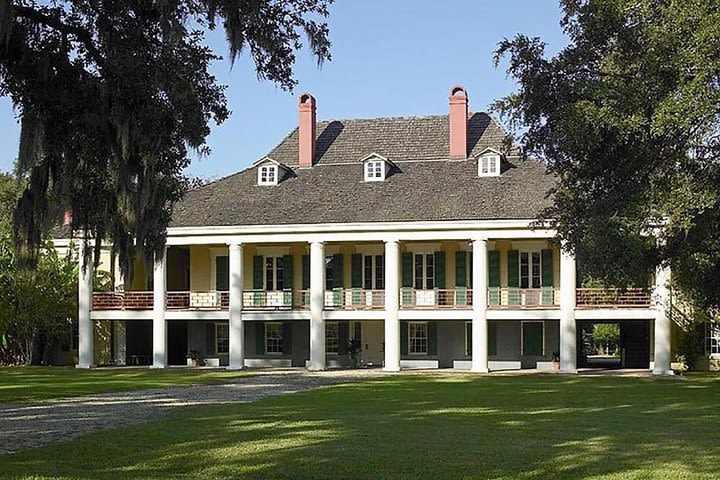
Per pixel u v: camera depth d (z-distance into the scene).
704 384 28.61
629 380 30.88
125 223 17.38
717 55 17.27
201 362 41.12
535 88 20.50
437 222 35.78
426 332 39.50
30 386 28.00
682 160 19.78
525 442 14.63
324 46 16.30
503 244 38.47
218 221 38.00
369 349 40.25
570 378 32.06
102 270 42.34
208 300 40.62
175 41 15.02
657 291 33.50
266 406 21.11
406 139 41.72
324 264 37.38
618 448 13.96
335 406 21.02
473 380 31.03
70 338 42.28
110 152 15.67
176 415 19.09
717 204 19.52
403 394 24.72
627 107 18.56
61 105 14.74
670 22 18.22
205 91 16.12
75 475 11.31
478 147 40.38
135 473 11.79
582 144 19.22
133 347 42.38
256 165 40.28
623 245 19.30
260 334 41.06
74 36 15.16
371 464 12.57
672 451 13.66
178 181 18.41
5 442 14.95
